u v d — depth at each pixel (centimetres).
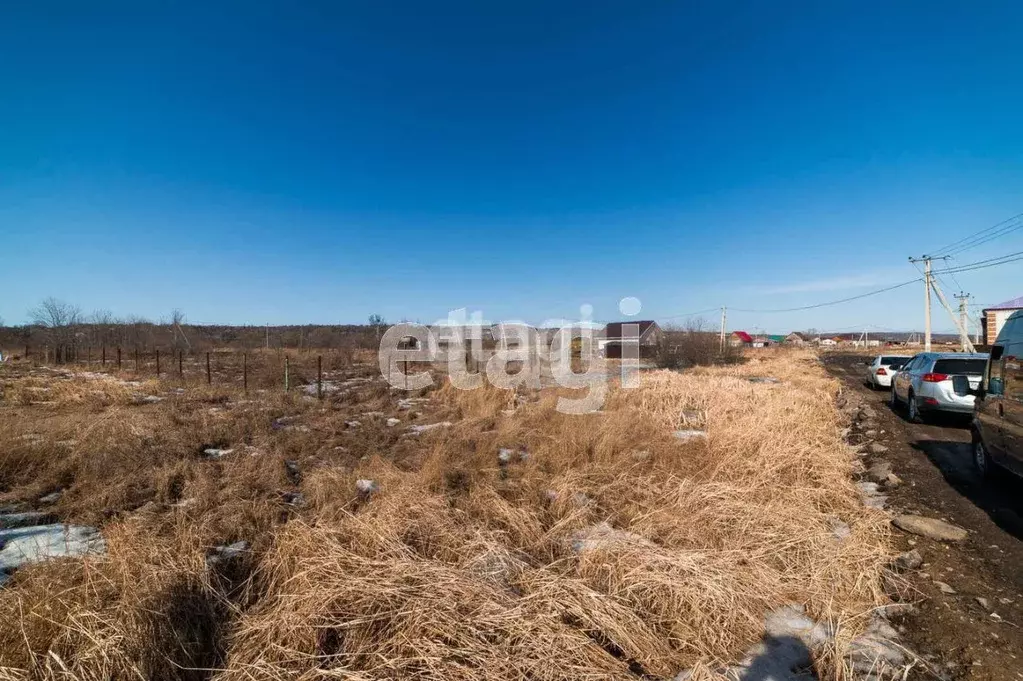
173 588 336
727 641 319
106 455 675
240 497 548
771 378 2062
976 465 684
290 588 356
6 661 266
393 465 659
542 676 276
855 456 791
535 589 356
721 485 544
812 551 418
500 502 507
